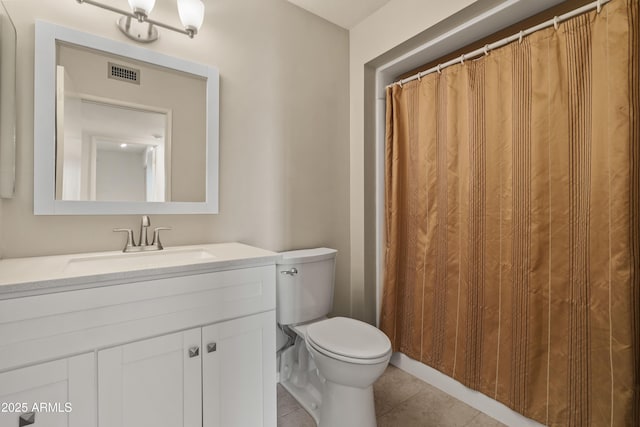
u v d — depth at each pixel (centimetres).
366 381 127
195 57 152
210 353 113
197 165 153
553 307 132
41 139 115
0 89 100
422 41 178
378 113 214
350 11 196
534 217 137
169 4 145
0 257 109
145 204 139
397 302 202
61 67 120
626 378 111
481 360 158
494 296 153
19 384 80
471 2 144
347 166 218
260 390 126
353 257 218
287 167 186
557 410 130
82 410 89
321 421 139
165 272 102
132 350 97
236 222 166
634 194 112
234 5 165
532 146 138
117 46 131
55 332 85
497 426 147
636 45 111
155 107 142
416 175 192
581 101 124
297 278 164
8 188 106
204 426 112
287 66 186
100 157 128
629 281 111
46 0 117
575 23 126
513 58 145
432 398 170
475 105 161
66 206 120
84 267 112
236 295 119
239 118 167
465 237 165
